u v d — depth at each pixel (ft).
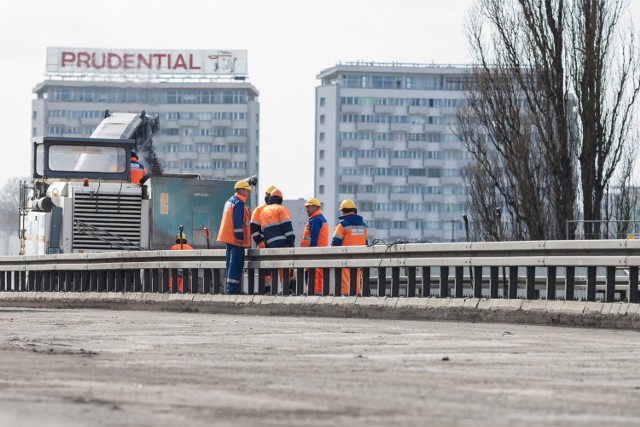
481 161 368.07
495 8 336.70
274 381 61.82
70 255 205.46
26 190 243.60
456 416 48.11
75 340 94.73
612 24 315.99
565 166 318.45
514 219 341.82
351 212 171.22
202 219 243.19
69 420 44.45
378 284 147.33
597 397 56.18
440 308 137.39
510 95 334.03
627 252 120.06
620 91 315.58
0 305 220.64
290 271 170.40
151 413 47.57
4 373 65.41
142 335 101.96
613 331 114.32
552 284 128.06
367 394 55.93
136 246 238.07
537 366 72.69
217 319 135.23
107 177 239.71
